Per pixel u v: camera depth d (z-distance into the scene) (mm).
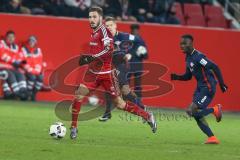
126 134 39719
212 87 35844
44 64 62906
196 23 74312
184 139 38406
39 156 29016
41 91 62906
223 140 38906
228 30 65062
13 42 62094
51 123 44188
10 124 42375
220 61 65000
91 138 36688
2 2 65688
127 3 71250
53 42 63094
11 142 33156
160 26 63750
